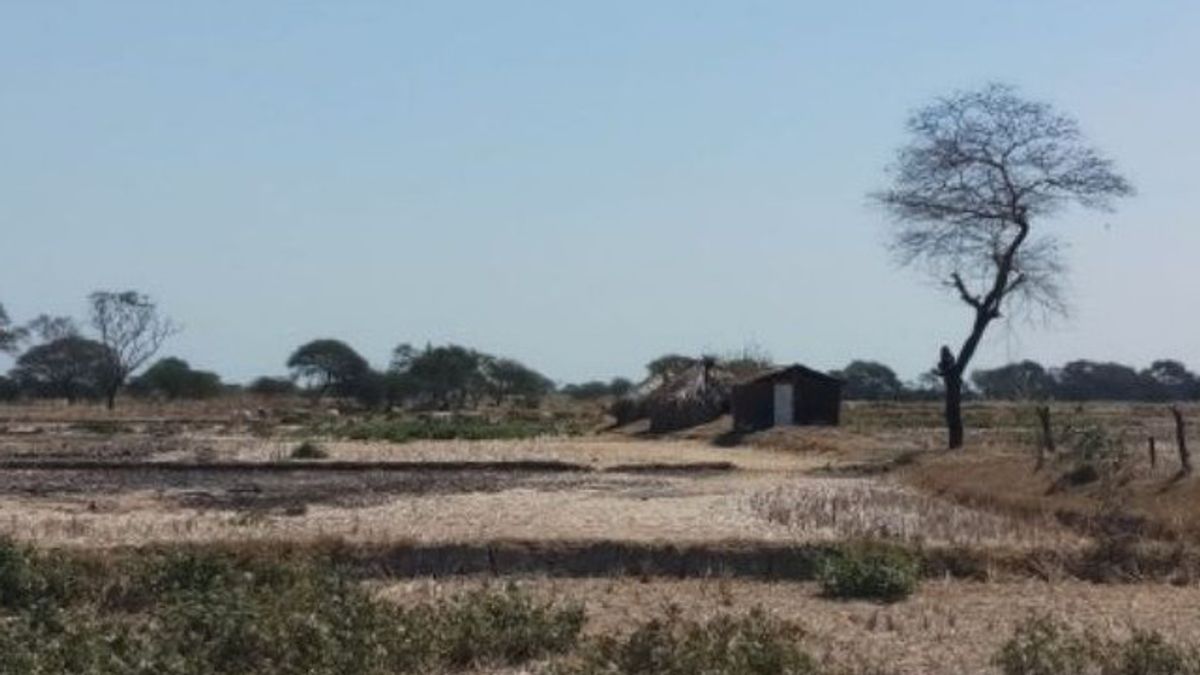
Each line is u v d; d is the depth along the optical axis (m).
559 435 92.12
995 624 26.44
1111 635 25.31
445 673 22.11
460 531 35.56
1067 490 41.44
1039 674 22.19
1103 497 38.97
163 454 69.44
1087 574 32.28
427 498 46.34
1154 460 42.50
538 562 32.38
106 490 49.50
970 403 146.50
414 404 163.25
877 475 56.03
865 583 29.42
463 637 22.83
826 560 30.70
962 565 32.50
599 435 92.62
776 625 24.22
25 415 130.00
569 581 31.27
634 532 35.44
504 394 179.25
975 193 66.06
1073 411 107.88
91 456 67.38
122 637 21.38
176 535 34.50
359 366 169.12
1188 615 27.61
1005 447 59.56
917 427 85.88
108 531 35.66
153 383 185.00
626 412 100.00
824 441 72.06
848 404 144.75
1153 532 34.97
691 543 32.91
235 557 30.31
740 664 21.02
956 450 59.88
